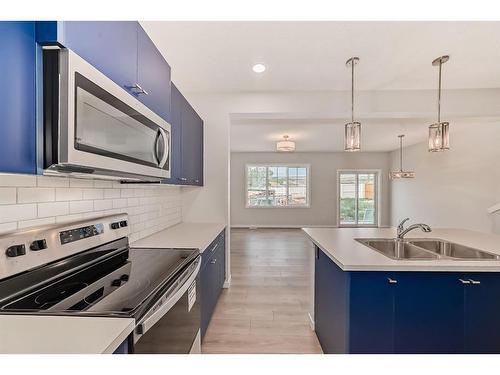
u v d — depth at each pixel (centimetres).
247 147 791
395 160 848
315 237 243
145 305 104
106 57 119
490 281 159
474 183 493
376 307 159
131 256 181
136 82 149
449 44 231
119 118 124
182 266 160
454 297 158
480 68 277
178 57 253
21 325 87
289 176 923
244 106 346
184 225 328
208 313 241
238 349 222
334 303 187
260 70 281
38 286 123
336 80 307
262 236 745
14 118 81
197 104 351
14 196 121
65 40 92
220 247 310
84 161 99
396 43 230
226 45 232
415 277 159
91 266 159
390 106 337
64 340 78
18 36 82
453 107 334
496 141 445
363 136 617
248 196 920
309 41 226
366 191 926
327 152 901
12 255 112
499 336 158
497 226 441
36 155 89
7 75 79
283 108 343
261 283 371
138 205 240
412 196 739
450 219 565
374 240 235
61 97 91
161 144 171
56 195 146
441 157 599
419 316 158
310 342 233
